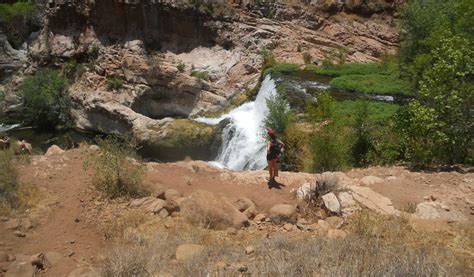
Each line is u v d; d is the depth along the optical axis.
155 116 29.69
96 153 11.30
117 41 32.56
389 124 15.38
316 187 10.40
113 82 29.28
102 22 32.78
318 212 9.88
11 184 9.53
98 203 9.56
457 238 8.23
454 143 11.82
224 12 33.88
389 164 13.34
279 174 11.76
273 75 27.19
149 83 29.33
